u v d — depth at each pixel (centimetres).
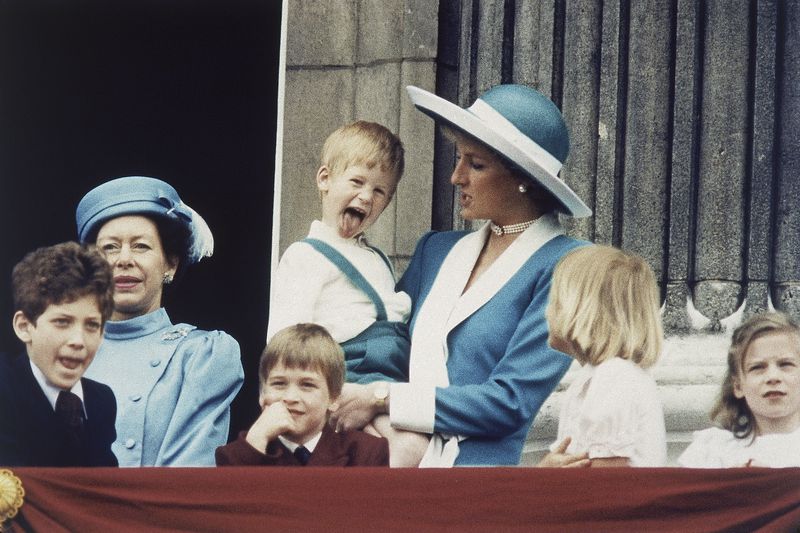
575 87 2256
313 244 2120
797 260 2234
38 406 2162
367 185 2120
